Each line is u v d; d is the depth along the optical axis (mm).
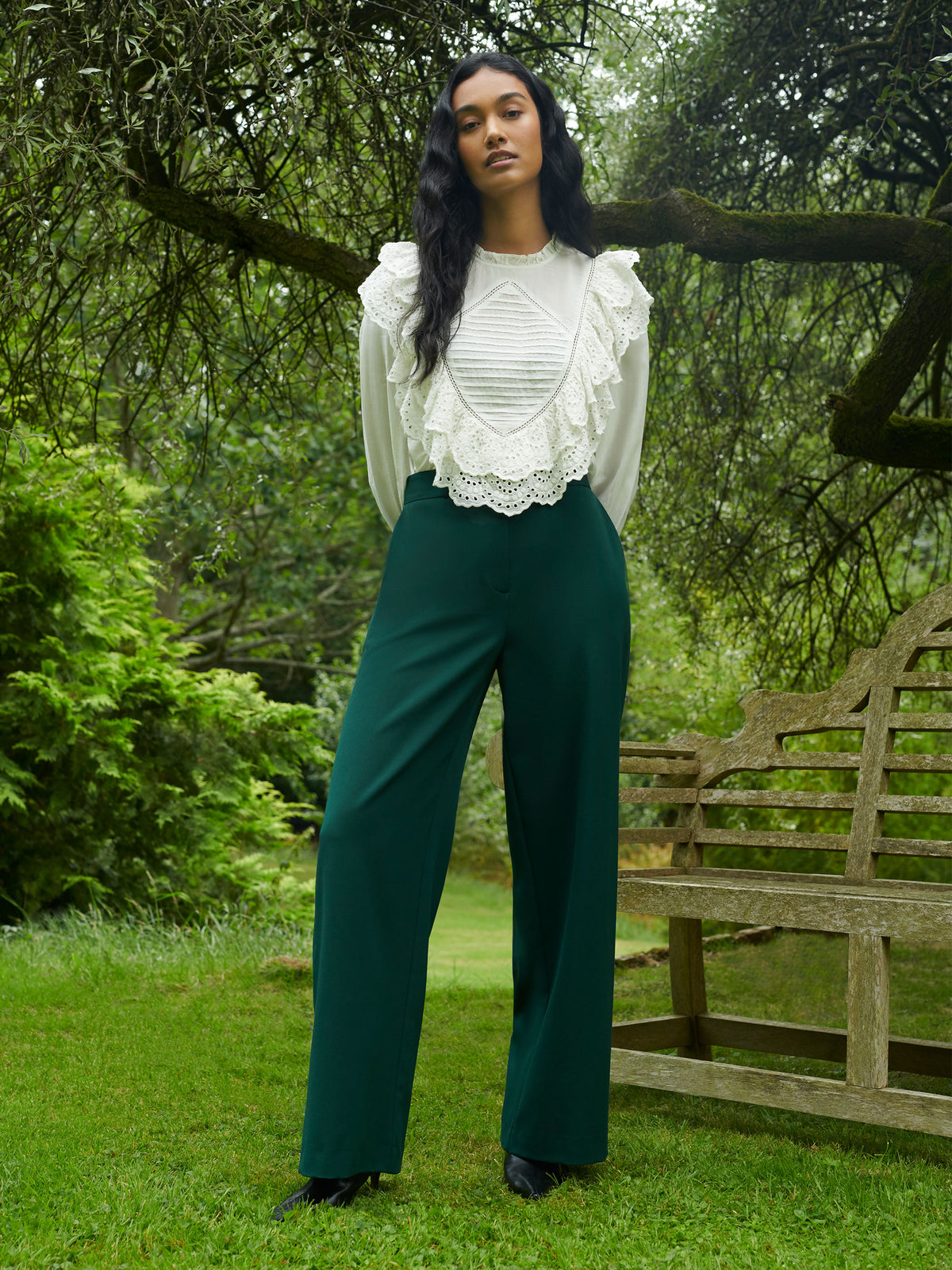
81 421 5191
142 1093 2414
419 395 1983
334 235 4402
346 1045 1771
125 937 5164
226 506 5574
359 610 15781
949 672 2537
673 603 6316
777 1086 2121
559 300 2043
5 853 6211
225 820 7262
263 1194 1799
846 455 4152
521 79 2066
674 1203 1809
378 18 3803
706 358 5652
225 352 5227
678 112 4906
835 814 6555
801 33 4727
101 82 2936
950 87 4398
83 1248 1547
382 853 1830
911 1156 2111
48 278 3939
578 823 1980
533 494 1948
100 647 6746
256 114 3842
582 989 1945
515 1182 1867
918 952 4773
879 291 5430
